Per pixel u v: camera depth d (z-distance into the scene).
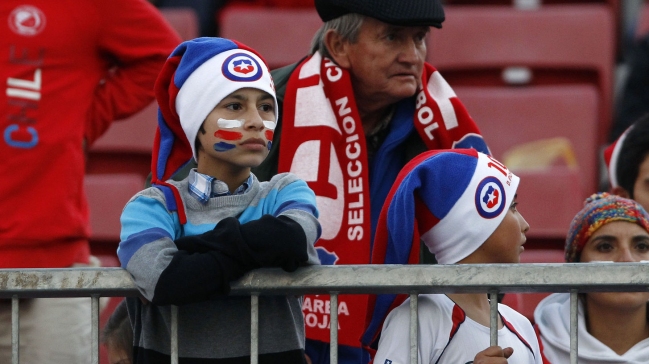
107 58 13.70
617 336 11.79
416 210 10.02
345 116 12.09
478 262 9.88
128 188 20.81
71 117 12.99
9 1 12.90
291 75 12.52
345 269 8.57
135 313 9.45
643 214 11.87
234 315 9.08
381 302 9.92
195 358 8.99
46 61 12.91
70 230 12.77
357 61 12.09
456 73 24.22
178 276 8.40
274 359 9.03
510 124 22.61
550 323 12.17
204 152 9.52
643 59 20.97
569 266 8.34
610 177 14.09
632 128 13.71
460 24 24.28
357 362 11.59
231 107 9.38
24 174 12.62
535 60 23.70
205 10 25.88
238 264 8.52
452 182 9.83
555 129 22.42
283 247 8.50
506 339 9.87
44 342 12.53
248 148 9.30
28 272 8.80
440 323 9.59
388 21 11.78
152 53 13.66
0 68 12.77
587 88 23.03
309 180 11.86
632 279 8.25
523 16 24.09
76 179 12.99
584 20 23.81
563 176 19.36
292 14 24.47
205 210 9.29
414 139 12.37
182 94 9.55
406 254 9.77
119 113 13.76
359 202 11.84
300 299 9.54
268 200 9.46
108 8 13.34
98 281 8.77
